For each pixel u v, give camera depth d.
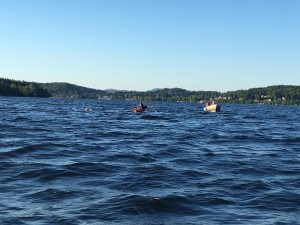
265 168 17.72
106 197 11.73
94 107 111.75
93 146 24.38
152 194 12.18
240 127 47.50
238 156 21.69
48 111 75.50
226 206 11.13
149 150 23.11
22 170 15.35
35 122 44.44
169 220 9.84
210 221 9.80
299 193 12.78
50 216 9.87
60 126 40.34
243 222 9.74
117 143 26.55
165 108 122.38
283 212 10.67
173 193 12.31
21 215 9.91
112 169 16.28
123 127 41.88
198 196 12.09
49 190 12.39
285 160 20.50
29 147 21.84
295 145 28.66
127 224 9.46
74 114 68.44
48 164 16.86
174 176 15.14
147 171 15.96
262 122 61.34
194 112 94.06
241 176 15.57
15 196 11.68
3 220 9.51
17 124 39.94
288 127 50.59
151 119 59.19
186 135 34.12
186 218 10.02
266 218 10.09
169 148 24.38
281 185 14.03
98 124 45.44
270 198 12.09
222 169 17.17
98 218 9.83
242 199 11.93
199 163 18.72
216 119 65.00
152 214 10.28
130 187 13.17
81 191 12.41
